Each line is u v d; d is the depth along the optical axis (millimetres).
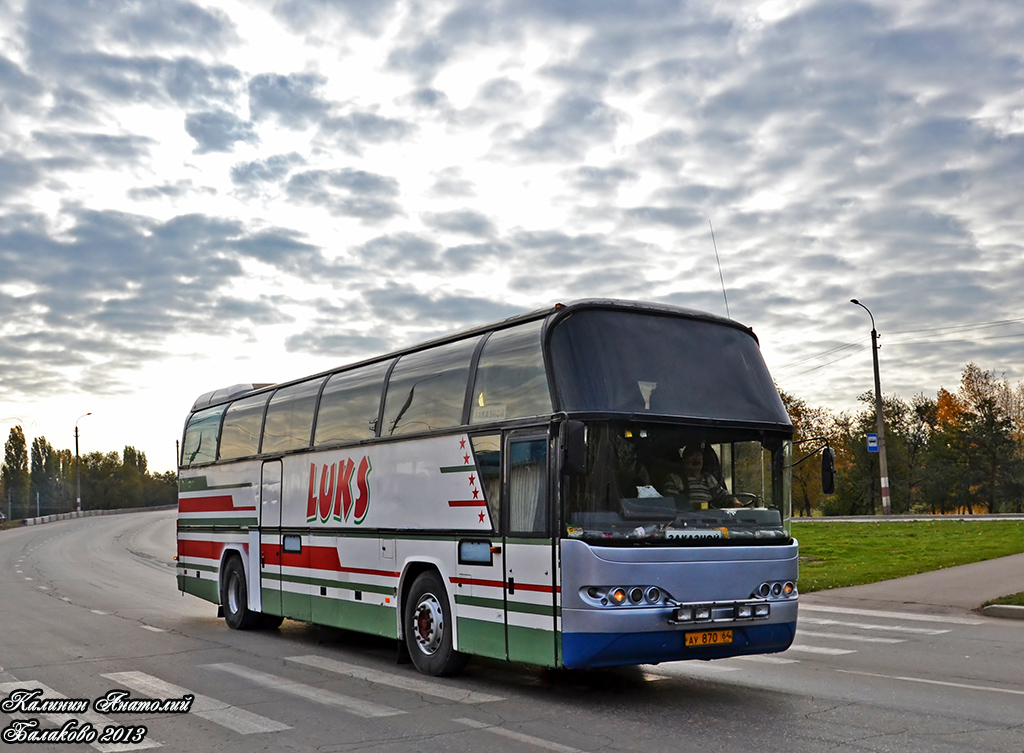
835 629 14680
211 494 17375
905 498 76938
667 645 8594
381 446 11984
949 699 9086
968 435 75688
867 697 9227
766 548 9258
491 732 7816
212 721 8391
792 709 8656
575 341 9227
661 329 9602
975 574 20172
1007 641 13094
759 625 9094
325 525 13203
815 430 78062
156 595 22609
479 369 10328
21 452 135125
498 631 9516
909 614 16250
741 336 10094
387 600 11586
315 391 14109
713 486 9234
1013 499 74812
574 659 8469
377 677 10695
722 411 9484
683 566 8734
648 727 7945
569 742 7438
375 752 7230
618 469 8773
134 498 152125
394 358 12328
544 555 8898
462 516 10211
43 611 18688
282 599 14305
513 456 9508
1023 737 7469
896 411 82375
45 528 76438
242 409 16547
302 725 8188
